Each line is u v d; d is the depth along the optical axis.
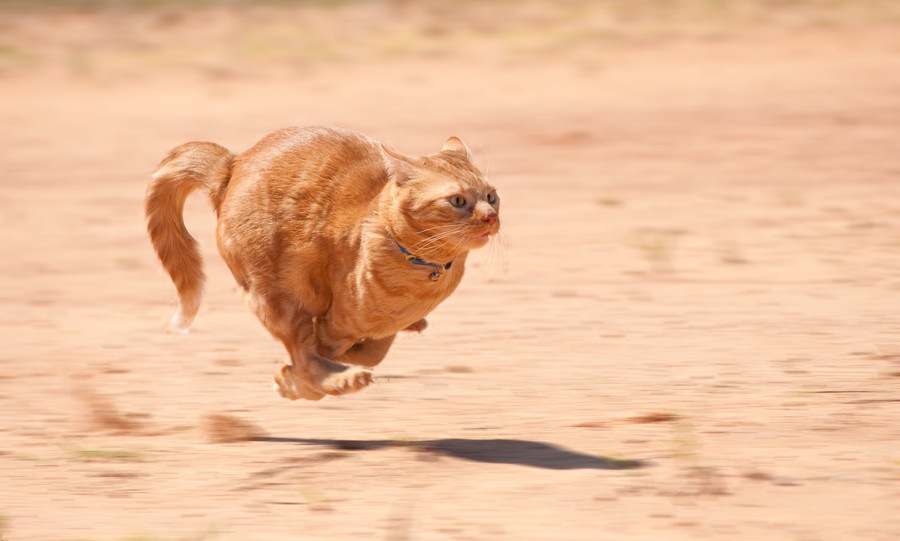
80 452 9.63
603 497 8.16
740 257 16.17
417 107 28.98
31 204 21.14
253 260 9.34
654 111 27.78
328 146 9.34
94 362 12.55
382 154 8.80
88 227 19.48
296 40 38.97
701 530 7.50
